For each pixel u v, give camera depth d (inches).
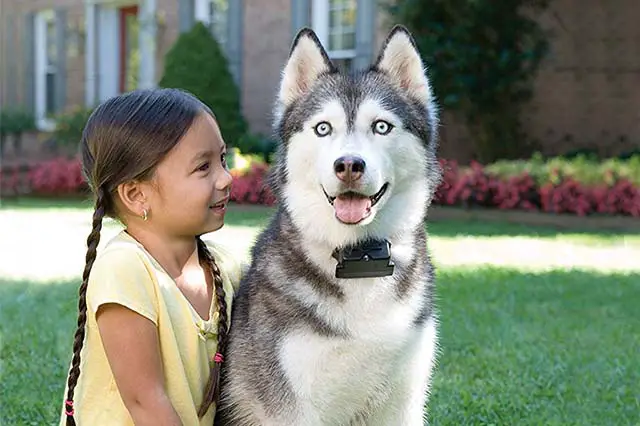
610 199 476.4
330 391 121.9
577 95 583.2
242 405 124.2
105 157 110.8
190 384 113.3
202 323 115.6
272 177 136.3
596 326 249.1
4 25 866.8
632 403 181.8
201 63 615.2
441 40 545.3
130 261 107.8
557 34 583.8
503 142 589.3
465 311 262.7
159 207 112.9
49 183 700.7
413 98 134.2
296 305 120.3
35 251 408.5
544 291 296.5
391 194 126.0
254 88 690.2
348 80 130.2
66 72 832.9
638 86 563.5
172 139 110.5
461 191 514.3
